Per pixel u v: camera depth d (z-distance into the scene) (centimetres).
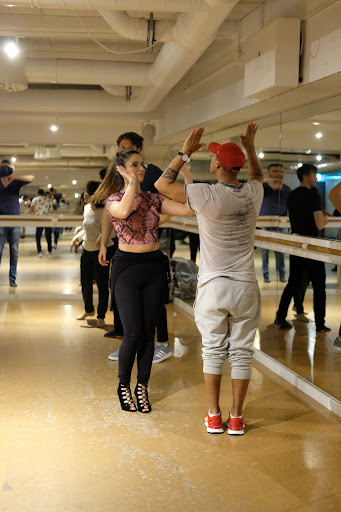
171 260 757
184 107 658
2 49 502
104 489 272
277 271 463
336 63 335
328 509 257
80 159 795
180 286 722
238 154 331
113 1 334
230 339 340
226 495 268
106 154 807
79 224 782
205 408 379
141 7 340
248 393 409
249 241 337
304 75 375
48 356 496
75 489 272
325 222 384
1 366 466
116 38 539
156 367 466
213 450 317
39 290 777
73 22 475
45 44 556
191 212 361
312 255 397
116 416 365
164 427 348
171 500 263
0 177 764
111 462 301
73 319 648
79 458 305
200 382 430
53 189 784
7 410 373
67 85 790
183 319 648
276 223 465
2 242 769
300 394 408
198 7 338
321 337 394
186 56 445
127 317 368
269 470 294
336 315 377
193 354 505
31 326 609
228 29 460
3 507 256
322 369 394
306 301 415
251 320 339
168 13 420
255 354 500
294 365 432
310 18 365
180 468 295
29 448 316
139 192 371
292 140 439
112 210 359
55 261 780
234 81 482
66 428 345
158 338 488
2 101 723
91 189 584
